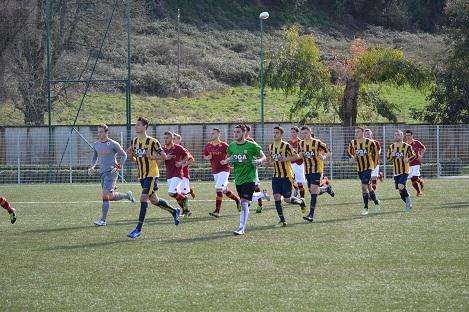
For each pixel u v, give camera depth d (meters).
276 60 120.69
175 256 33.94
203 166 96.19
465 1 118.69
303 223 45.94
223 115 139.12
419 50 172.38
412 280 27.91
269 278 28.69
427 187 75.69
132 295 26.14
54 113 129.12
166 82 150.38
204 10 192.75
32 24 116.44
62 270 30.86
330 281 27.98
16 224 47.31
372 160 51.38
